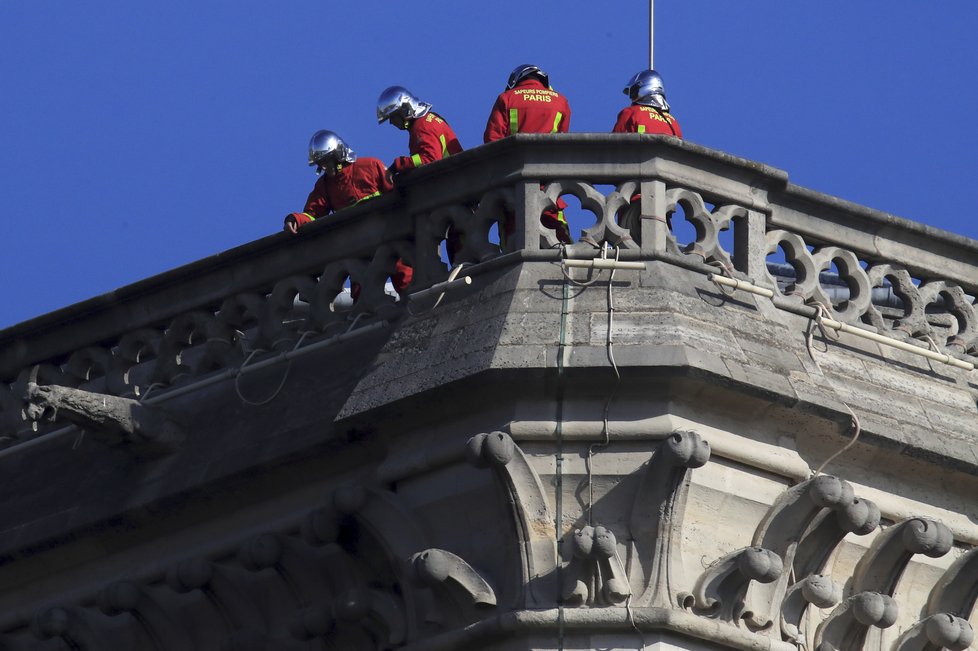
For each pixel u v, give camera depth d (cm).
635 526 4753
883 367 5144
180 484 5172
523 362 4781
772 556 4772
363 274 5203
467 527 4859
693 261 4959
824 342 5100
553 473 4784
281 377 5228
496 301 4897
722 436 4847
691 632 4728
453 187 5059
